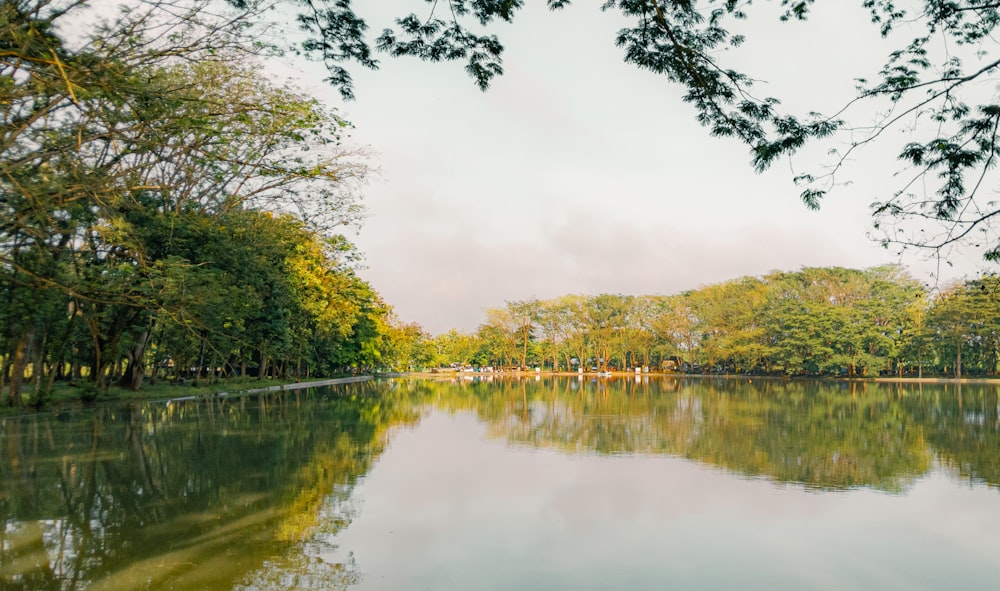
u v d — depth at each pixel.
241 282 30.59
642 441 18.70
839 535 9.30
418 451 16.31
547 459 15.34
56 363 26.45
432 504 10.74
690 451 16.81
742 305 84.38
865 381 70.75
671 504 10.98
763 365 87.38
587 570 7.73
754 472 13.94
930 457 16.19
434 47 8.25
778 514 10.41
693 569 7.88
